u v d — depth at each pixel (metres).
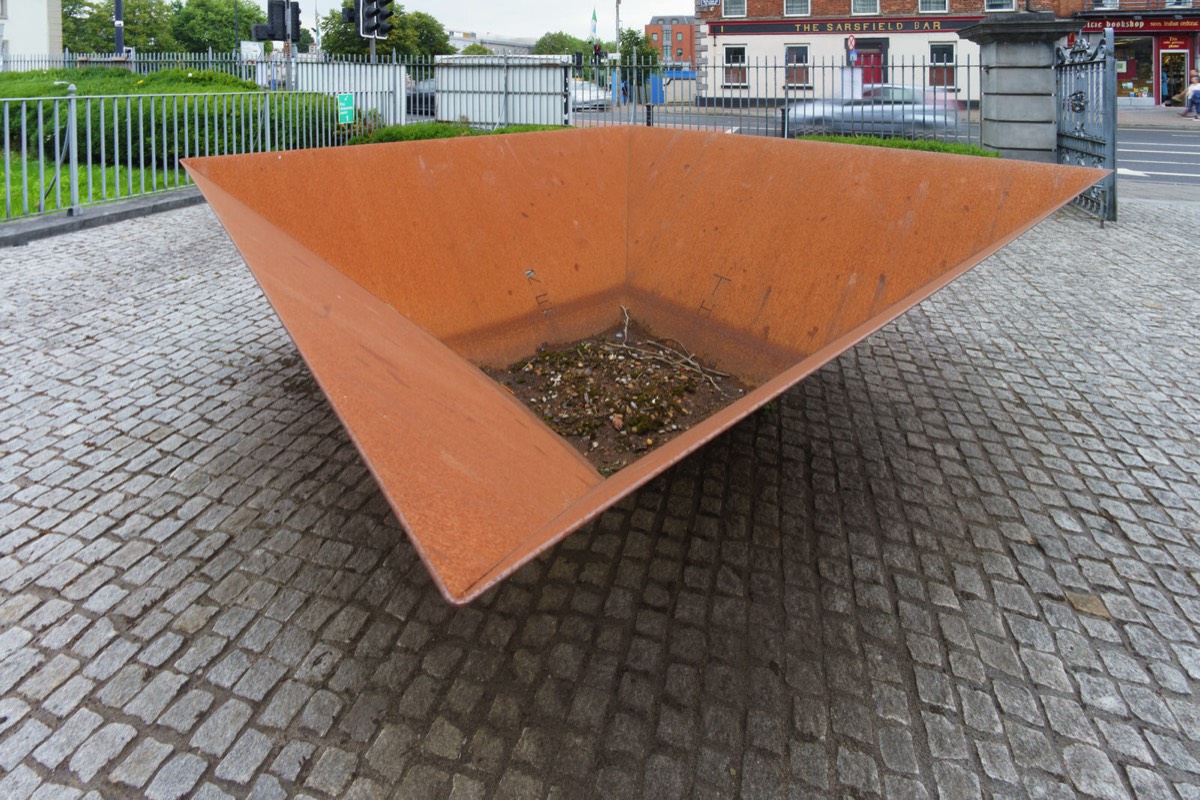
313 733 1.71
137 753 1.65
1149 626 2.07
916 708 1.79
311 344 1.53
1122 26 24.23
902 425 3.23
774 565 2.30
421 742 1.69
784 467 2.86
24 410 3.17
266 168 2.73
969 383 3.69
